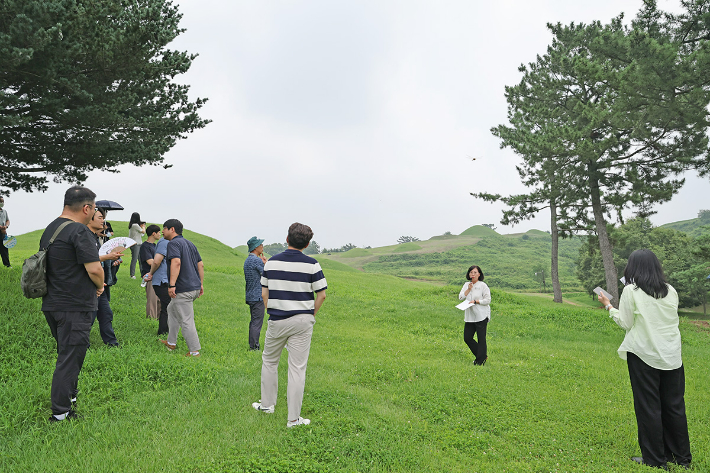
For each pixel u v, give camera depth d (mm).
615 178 23641
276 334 4441
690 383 7156
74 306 4039
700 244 45906
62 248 3973
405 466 3721
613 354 9578
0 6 7309
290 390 4336
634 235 56875
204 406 4676
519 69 26516
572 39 24578
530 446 4297
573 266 125688
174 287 6387
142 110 10602
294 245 4594
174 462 3457
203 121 11719
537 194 25469
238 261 30281
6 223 11039
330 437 4148
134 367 5406
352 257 156500
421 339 10195
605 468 3900
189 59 10539
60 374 4020
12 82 8453
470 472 3727
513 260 132500
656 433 3998
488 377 6758
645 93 16750
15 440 3641
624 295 4293
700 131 18750
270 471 3422
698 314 51219
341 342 9117
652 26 17969
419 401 5430
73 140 9891
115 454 3520
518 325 12805
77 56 8648
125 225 34562
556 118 24703
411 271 117938
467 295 8000
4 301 7297
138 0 9547
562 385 6586
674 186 22359
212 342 7695
